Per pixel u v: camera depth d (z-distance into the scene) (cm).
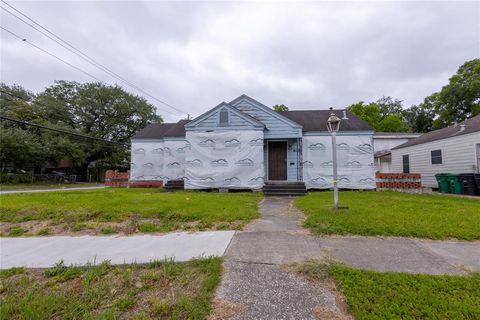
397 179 1160
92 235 494
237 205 716
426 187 1331
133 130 3566
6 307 238
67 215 616
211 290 259
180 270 309
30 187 2038
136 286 277
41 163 2723
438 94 2695
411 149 1619
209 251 372
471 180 1077
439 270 295
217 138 1154
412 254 348
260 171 1127
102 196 902
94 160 3462
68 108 3194
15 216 630
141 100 3538
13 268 332
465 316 209
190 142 1167
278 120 1234
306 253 354
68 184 2623
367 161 1194
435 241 405
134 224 544
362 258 333
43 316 227
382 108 3781
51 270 321
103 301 252
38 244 440
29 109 2792
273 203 812
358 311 216
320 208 647
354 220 505
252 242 410
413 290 246
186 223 555
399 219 512
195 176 1156
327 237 430
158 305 235
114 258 359
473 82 2230
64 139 2745
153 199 805
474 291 244
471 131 1152
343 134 1214
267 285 267
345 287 254
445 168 1320
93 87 3266
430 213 573
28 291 277
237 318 215
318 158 1227
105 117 3369
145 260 346
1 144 2228
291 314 219
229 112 1158
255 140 1138
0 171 2509
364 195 954
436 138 1381
